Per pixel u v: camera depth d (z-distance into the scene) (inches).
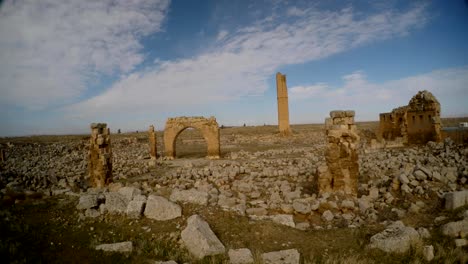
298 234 328.2
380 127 1537.9
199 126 1339.8
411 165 693.3
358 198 480.1
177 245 296.8
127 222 344.8
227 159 1229.7
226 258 269.7
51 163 1124.5
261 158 1184.8
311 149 1378.0
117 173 883.4
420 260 259.6
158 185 669.3
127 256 267.6
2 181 653.9
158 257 271.4
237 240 306.3
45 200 446.6
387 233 302.0
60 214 381.4
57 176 797.2
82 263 254.8
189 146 2171.5
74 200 434.6
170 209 351.9
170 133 1355.8
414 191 470.6
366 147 1245.7
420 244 276.1
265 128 3211.1
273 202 471.8
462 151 805.2
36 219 364.2
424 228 314.3
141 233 322.0
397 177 513.0
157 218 349.1
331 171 497.7
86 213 370.3
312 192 565.0
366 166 739.4
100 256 267.1
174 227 329.1
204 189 560.4
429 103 1173.7
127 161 1205.7
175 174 809.5
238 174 812.0
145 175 888.3
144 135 2770.7
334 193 474.9
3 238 290.8
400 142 1247.5
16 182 648.4
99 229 333.1
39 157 1363.2
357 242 309.0
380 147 1216.2
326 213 408.5
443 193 444.8
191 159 1307.8
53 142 1861.5
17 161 1199.6
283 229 335.9
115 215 363.3
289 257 264.5
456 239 282.7
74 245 292.2
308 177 699.4
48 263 253.1
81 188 663.8
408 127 1250.6
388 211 424.5
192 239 289.1
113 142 2027.6
